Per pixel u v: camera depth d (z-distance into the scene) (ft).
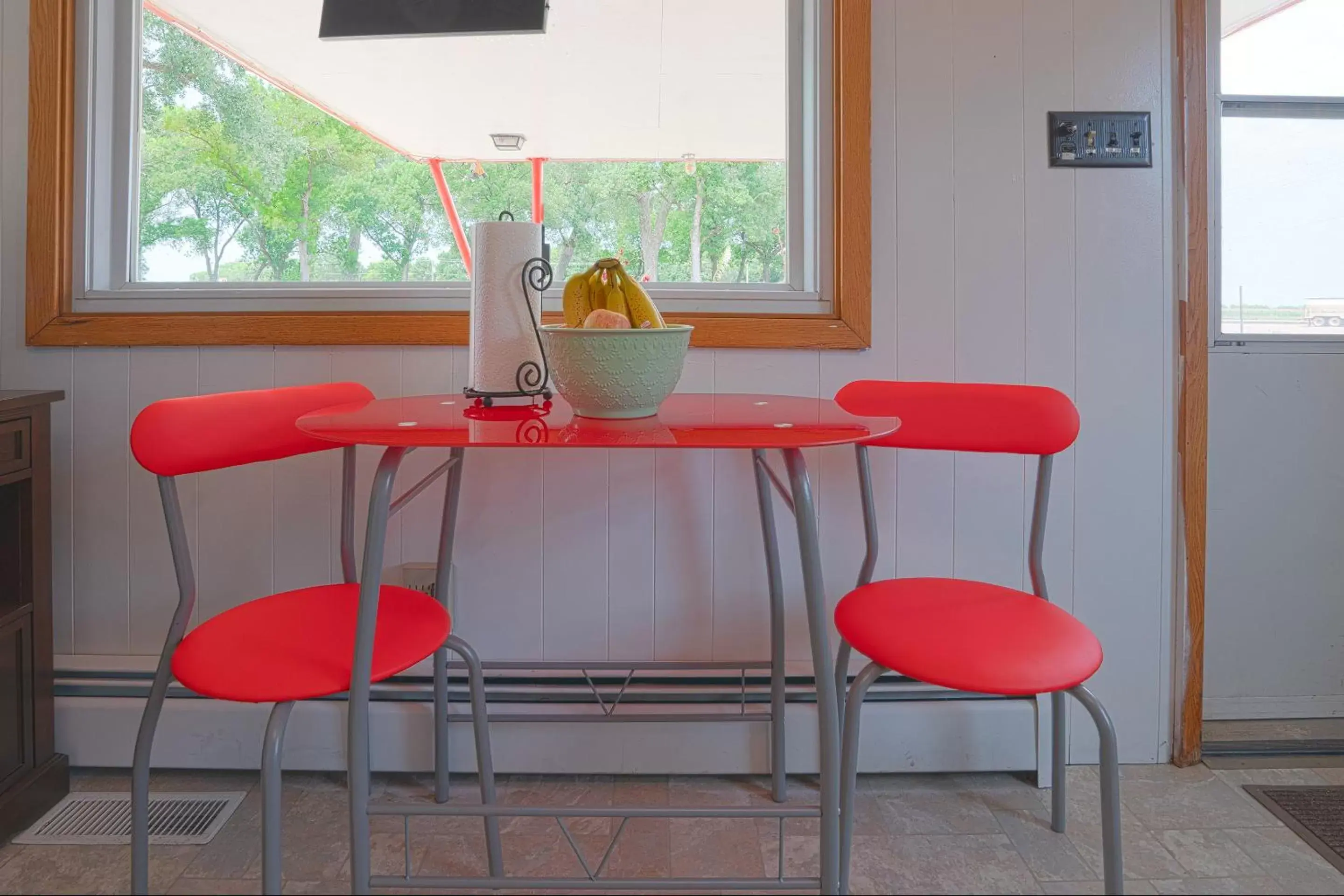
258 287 5.51
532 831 4.86
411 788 5.28
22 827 4.75
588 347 3.55
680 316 5.28
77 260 5.32
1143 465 5.39
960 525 5.42
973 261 5.29
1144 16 5.24
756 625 5.46
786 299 5.39
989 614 3.99
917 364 5.32
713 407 4.18
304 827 4.85
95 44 5.35
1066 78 5.25
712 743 5.29
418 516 5.42
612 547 5.42
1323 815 4.94
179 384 5.30
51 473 5.04
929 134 5.24
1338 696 6.01
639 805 5.08
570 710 5.31
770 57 5.56
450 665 5.20
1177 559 5.42
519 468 5.39
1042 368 5.33
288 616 3.95
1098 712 3.39
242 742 5.25
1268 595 5.97
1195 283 5.30
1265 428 5.87
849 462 5.38
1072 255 5.30
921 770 5.29
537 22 5.53
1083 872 4.47
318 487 5.37
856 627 3.91
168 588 5.39
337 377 5.30
